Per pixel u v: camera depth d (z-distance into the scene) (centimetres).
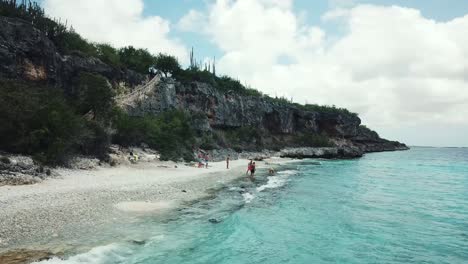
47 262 1048
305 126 12162
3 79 2861
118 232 1419
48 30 4403
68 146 2756
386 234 1736
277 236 1617
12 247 1147
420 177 4662
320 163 6919
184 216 1770
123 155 3666
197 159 4853
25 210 1522
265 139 9650
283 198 2552
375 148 15725
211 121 8138
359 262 1336
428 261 1370
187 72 8588
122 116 4144
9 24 3422
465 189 3444
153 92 6103
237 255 1330
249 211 2059
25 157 2348
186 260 1230
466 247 1553
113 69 5481
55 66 3991
